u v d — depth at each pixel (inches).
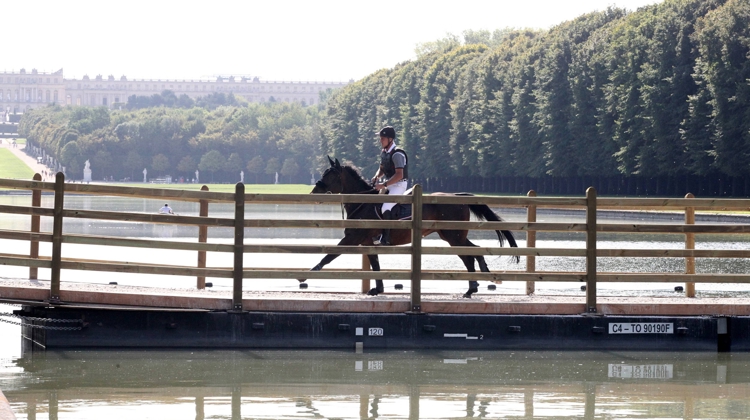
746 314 606.5
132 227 1814.7
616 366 547.2
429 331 593.0
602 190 3727.9
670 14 2967.5
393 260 1123.9
